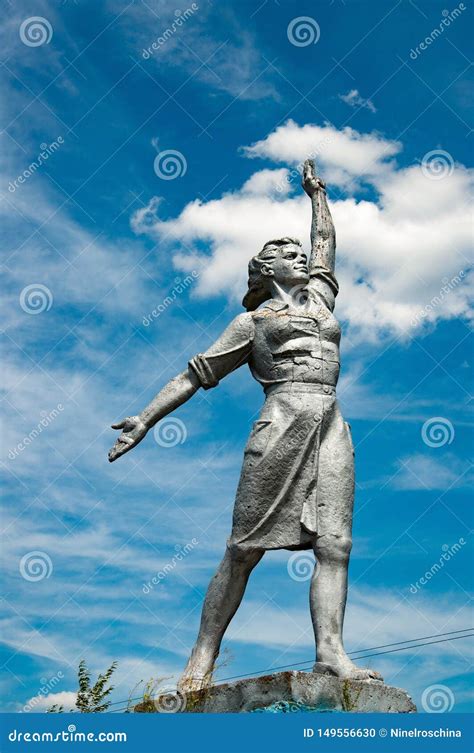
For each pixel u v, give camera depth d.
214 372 12.60
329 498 12.03
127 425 12.56
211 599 12.16
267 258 12.98
